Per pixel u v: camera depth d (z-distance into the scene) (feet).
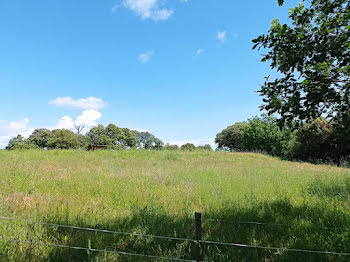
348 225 13.06
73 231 12.37
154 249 11.27
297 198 20.03
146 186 23.13
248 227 13.69
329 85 10.16
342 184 24.66
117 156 51.72
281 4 9.27
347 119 10.87
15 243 10.44
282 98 11.10
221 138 217.97
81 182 23.18
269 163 54.39
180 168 37.27
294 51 10.86
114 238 11.84
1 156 41.16
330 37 10.42
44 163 35.55
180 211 16.22
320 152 82.12
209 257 10.48
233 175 31.83
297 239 12.10
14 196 17.07
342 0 10.22
